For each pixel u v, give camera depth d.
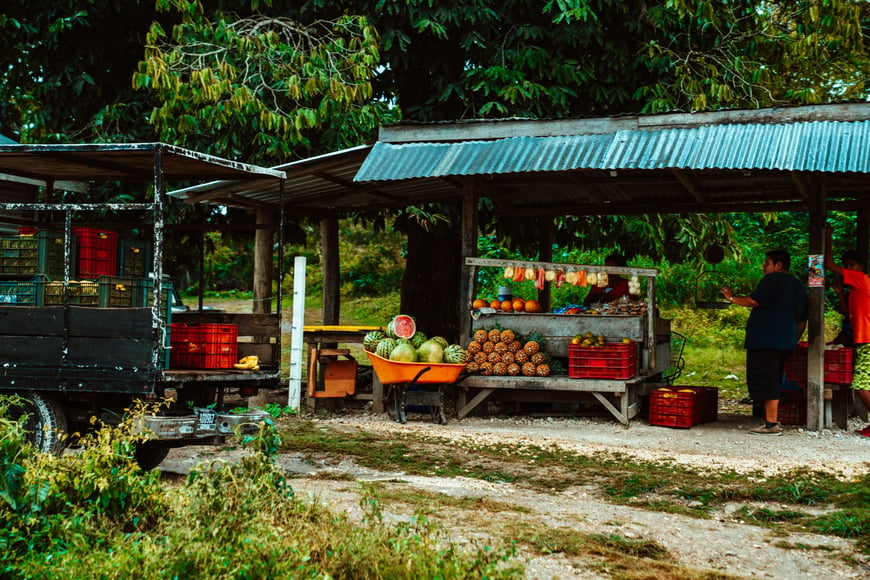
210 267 32.78
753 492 7.67
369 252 29.42
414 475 8.23
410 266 15.41
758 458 9.07
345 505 6.58
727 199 13.65
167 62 12.77
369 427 10.70
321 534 4.94
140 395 7.50
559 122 11.39
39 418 7.62
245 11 14.70
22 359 7.52
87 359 7.35
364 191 13.63
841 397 11.02
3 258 8.37
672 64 14.18
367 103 15.05
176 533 4.74
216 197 12.72
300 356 11.80
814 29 14.86
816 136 10.23
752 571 5.61
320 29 14.62
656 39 14.65
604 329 11.54
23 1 15.09
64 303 7.43
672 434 10.49
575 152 10.92
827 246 11.05
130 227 9.80
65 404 7.97
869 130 10.15
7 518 5.07
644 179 12.03
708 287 21.78
